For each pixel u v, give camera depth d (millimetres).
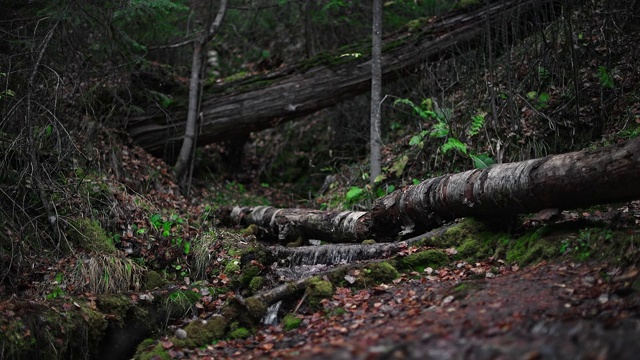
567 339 3053
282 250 6574
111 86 9312
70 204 6609
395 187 8438
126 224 6812
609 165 4359
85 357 4938
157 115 9766
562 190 4766
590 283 4160
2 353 4344
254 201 10297
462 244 5785
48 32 6613
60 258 6012
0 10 7324
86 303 5176
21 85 6879
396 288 5188
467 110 8578
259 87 9891
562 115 7551
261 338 4820
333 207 8969
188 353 4789
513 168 5211
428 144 8492
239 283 6082
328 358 3203
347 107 11391
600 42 7949
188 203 9047
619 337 2914
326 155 11328
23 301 4984
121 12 7812
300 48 12930
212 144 11352
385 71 9742
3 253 5660
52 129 7168
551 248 4977
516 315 3723
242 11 11773
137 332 5336
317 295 5234
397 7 11320
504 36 8930
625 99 7242
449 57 9828
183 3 10836
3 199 6195
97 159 7953
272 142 11969
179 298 5668
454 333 3451
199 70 9961
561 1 8203
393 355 3066
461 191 5734
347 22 11586
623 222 4746
